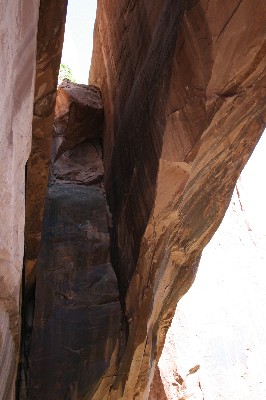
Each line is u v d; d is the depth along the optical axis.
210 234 6.73
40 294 6.74
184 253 6.67
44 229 7.01
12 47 2.83
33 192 6.18
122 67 6.86
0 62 2.63
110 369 6.64
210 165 5.56
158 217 5.75
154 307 6.68
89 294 6.77
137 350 6.66
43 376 6.52
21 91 3.08
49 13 4.93
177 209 5.75
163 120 5.15
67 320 6.67
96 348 6.61
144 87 5.84
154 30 5.66
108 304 6.71
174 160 5.25
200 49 4.62
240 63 4.57
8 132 2.92
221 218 6.55
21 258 3.71
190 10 4.67
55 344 6.60
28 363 6.54
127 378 6.80
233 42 4.43
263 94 5.00
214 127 5.05
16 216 3.39
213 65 4.57
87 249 6.97
